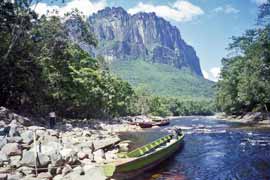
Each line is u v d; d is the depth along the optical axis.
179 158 24.03
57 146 17.48
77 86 50.66
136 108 115.31
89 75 58.41
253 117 68.81
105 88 70.81
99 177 13.68
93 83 59.88
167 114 145.25
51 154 15.04
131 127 54.06
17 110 40.28
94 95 59.25
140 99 120.38
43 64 42.66
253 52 51.38
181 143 30.33
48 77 43.69
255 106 76.06
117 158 19.19
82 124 46.94
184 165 21.44
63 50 47.25
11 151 14.94
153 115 123.25
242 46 61.59
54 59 46.19
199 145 30.75
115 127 52.12
